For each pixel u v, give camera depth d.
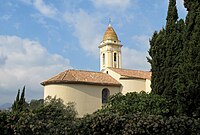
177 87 17.17
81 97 45.62
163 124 14.87
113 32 73.06
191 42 17.33
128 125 14.87
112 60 71.25
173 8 22.86
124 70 53.75
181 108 16.98
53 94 45.03
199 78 16.38
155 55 22.30
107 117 15.27
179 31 22.11
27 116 16.56
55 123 16.25
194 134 15.21
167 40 22.03
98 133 15.20
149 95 21.06
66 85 45.16
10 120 16.52
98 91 47.62
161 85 21.52
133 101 20.94
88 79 47.62
